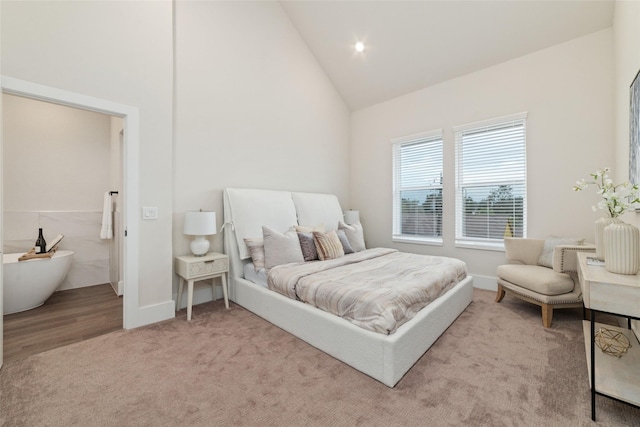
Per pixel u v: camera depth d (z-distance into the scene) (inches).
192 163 123.0
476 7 125.1
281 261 116.8
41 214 145.7
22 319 107.8
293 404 60.2
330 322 79.6
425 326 80.7
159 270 106.6
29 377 69.6
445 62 150.4
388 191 186.5
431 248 165.9
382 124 189.3
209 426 54.2
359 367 72.1
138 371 72.3
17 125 142.5
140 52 101.7
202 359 78.2
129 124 98.8
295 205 156.5
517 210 136.9
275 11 156.9
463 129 151.8
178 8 118.1
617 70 105.5
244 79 142.0
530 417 55.9
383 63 165.2
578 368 72.7
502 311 113.5
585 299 58.2
